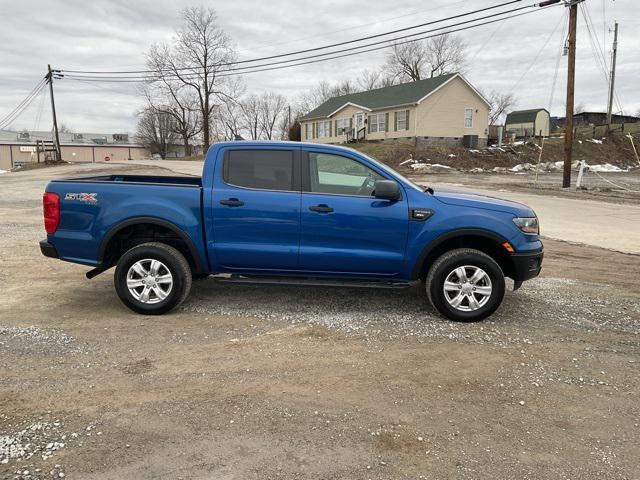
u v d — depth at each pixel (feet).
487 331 15.88
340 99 164.96
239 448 9.64
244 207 16.47
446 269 16.38
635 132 160.04
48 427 10.23
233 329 15.75
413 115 128.06
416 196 16.57
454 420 10.77
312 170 16.84
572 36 66.85
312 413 10.94
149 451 9.50
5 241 29.73
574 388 12.25
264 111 265.75
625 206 51.34
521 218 16.66
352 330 15.80
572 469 9.20
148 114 240.32
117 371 12.76
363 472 9.01
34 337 14.85
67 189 16.92
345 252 16.49
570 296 19.83
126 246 18.03
